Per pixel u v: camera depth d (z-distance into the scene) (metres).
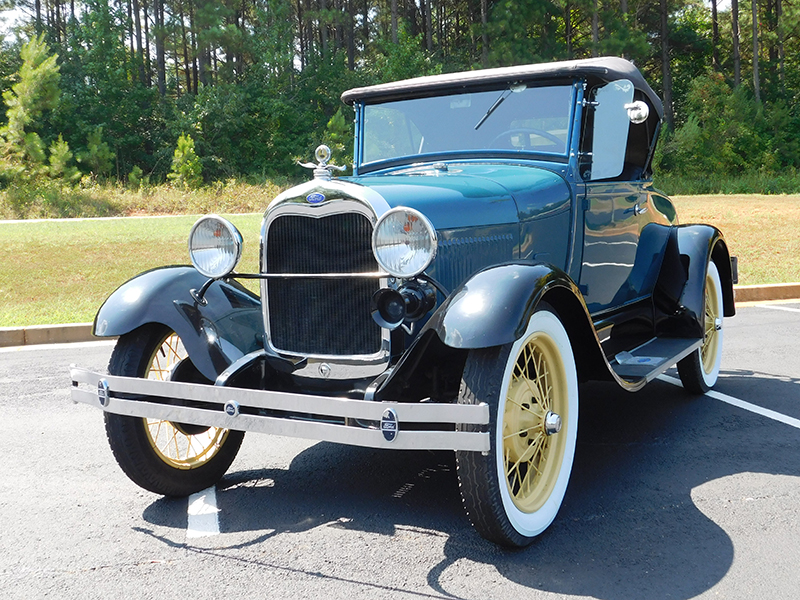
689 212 17.73
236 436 3.93
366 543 3.11
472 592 2.68
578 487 3.69
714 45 45.19
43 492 3.74
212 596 2.68
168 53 43.28
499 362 2.86
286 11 36.19
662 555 2.94
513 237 3.67
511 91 4.36
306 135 33.56
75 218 17.80
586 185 4.21
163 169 31.11
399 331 3.21
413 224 2.91
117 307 3.51
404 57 35.12
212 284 3.78
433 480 3.86
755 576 2.75
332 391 3.33
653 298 5.18
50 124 30.86
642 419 4.83
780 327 7.66
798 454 4.08
